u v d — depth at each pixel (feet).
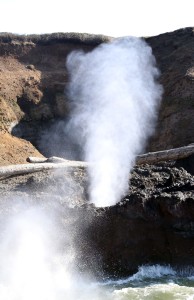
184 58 85.20
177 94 77.92
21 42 97.19
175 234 37.76
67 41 97.25
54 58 97.04
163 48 93.35
